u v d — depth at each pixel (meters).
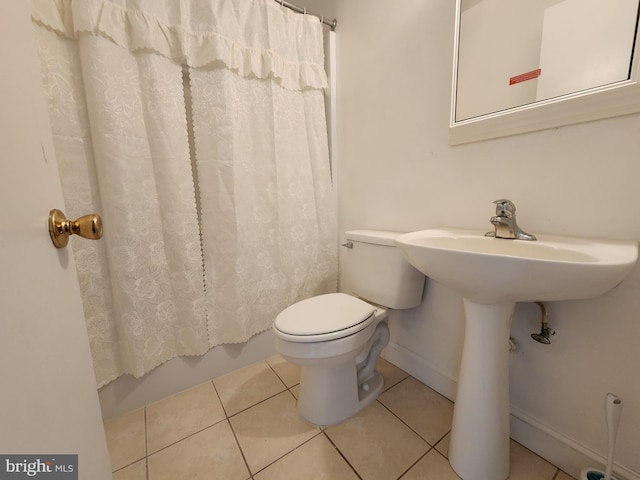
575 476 0.81
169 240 1.13
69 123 0.92
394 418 1.07
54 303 0.40
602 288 0.55
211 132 1.16
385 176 1.33
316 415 1.04
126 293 1.04
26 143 0.37
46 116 0.44
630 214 0.67
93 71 0.90
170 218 1.11
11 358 0.29
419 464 0.88
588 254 0.62
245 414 1.12
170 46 1.06
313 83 1.43
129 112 1.00
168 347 1.19
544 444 0.87
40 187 0.40
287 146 1.41
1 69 0.32
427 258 0.68
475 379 0.79
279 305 1.47
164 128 1.06
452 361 1.14
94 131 0.94
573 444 0.81
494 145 0.91
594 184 0.72
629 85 0.63
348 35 1.43
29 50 0.41
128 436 1.02
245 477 0.86
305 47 1.40
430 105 1.09
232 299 1.29
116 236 1.00
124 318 1.05
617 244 0.65
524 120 0.81
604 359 0.74
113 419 1.10
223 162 1.18
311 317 1.00
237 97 1.22
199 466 0.90
